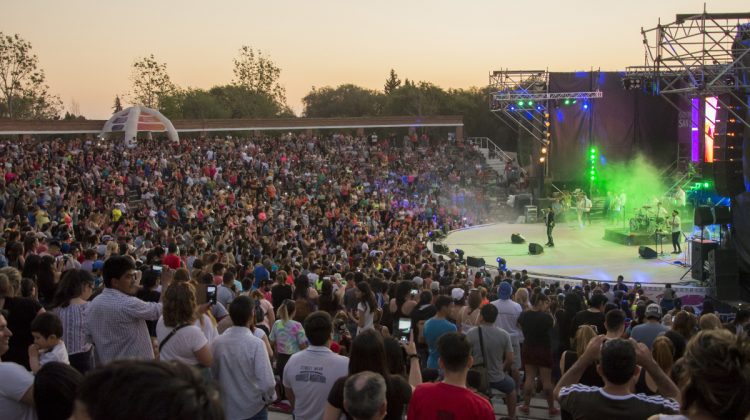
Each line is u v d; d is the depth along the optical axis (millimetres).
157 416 1555
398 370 5941
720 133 24016
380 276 15312
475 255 31312
